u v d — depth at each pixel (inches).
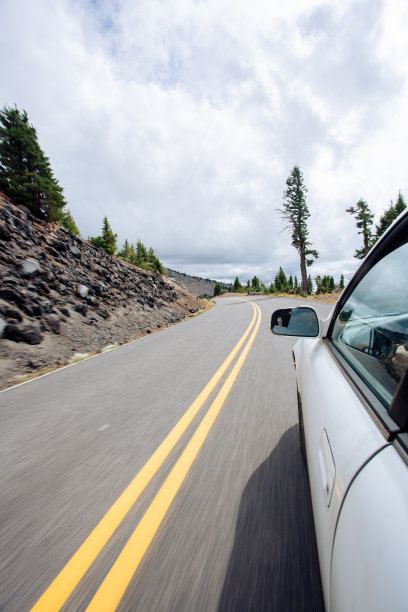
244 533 59.5
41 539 61.3
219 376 176.2
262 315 535.8
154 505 69.9
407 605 14.2
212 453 91.4
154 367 210.2
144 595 47.7
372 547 20.3
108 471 85.6
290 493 70.6
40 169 742.5
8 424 125.0
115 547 58.2
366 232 1326.3
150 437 105.1
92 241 1118.4
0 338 249.0
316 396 51.9
